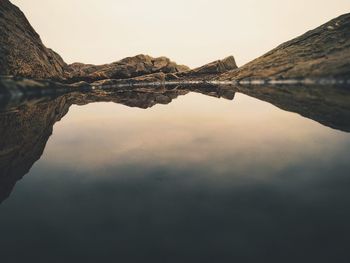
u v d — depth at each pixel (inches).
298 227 121.6
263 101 543.2
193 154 227.9
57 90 805.2
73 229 126.2
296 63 891.4
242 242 112.9
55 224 130.3
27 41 784.9
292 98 532.7
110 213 138.9
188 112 466.0
